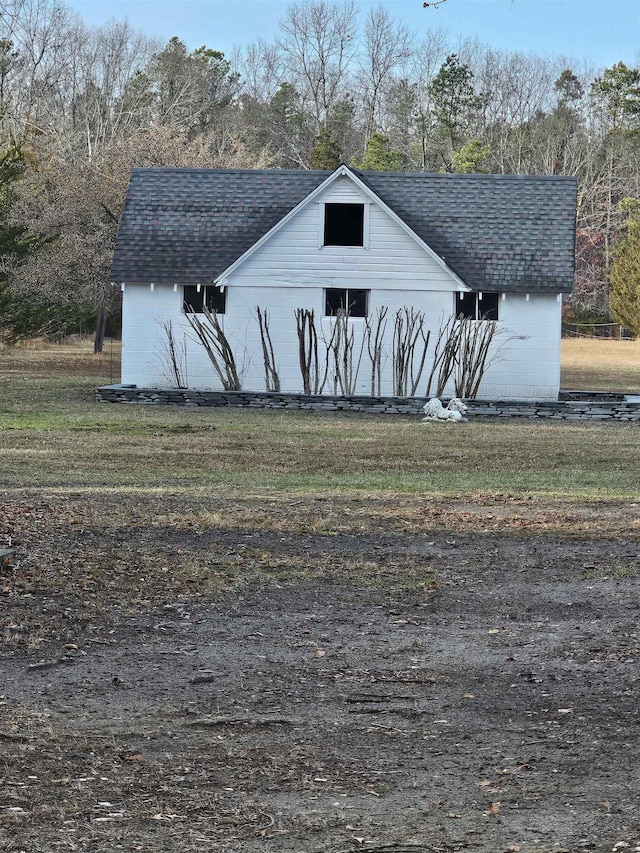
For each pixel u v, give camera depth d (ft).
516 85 345.10
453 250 116.98
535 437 87.97
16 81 284.00
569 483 63.41
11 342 158.30
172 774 21.65
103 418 94.63
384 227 114.73
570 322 298.76
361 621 32.99
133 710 25.31
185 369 117.70
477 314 116.06
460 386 115.24
